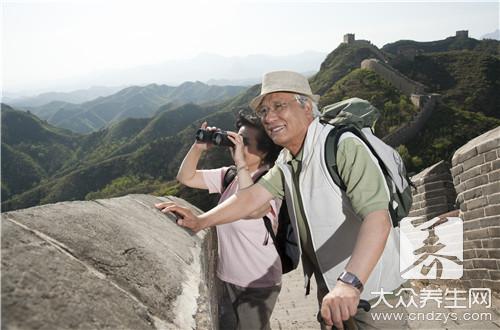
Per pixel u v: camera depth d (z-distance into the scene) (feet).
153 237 4.67
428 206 18.10
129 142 419.95
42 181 400.26
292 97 5.39
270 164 7.68
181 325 3.22
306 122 5.48
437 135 146.92
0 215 2.99
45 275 2.56
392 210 4.71
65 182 289.12
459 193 13.66
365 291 5.00
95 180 287.07
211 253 8.43
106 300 2.77
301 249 5.99
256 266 7.30
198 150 7.88
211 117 314.35
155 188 244.22
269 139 7.52
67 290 2.57
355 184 4.59
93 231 3.61
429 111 156.76
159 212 6.10
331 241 5.16
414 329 10.12
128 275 3.31
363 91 174.60
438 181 17.83
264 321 7.38
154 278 3.60
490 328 9.84
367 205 4.44
